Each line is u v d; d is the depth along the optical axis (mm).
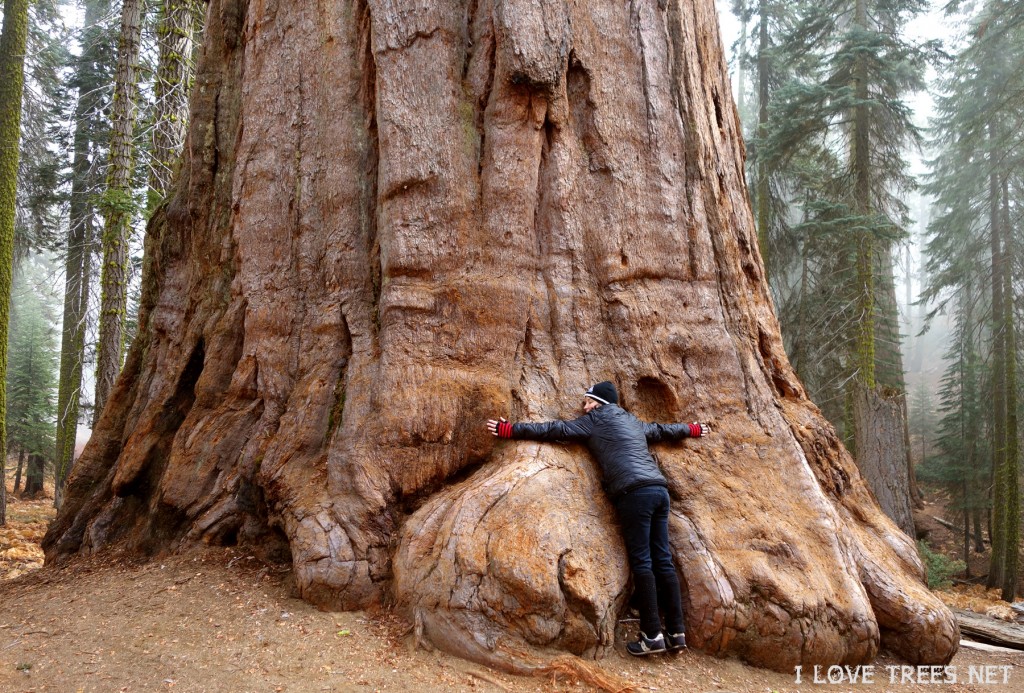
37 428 21984
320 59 6031
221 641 4043
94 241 18531
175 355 6426
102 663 3832
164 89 11703
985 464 21031
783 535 4781
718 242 5875
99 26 19000
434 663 3887
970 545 21188
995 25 18516
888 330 21391
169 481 5480
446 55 5465
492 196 5289
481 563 4133
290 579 4766
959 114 20172
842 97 17125
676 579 4379
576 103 5680
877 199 19172
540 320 5281
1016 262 19641
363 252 5645
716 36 6918
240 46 6773
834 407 20781
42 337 24312
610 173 5602
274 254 5844
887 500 11438
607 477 4578
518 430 4734
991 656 6059
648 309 5430
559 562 4184
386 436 4832
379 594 4453
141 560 5406
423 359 4996
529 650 3941
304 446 5188
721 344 5520
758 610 4457
